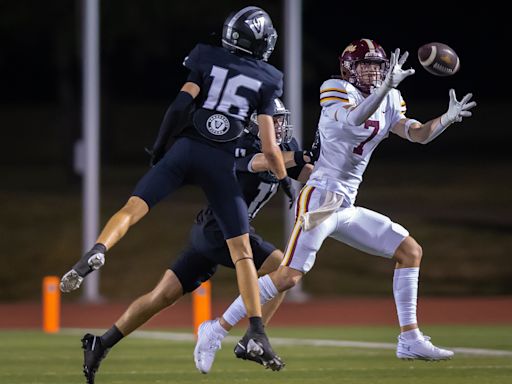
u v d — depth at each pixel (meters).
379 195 85.38
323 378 26.00
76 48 86.88
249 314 21.97
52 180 98.38
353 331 42.78
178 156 22.23
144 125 140.62
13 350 35.38
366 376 26.28
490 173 95.69
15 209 77.00
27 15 87.12
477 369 27.50
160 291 23.67
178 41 91.19
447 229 71.31
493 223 72.62
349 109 23.77
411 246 24.59
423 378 25.58
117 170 106.31
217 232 23.64
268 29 22.94
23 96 146.88
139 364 30.20
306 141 129.00
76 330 45.12
